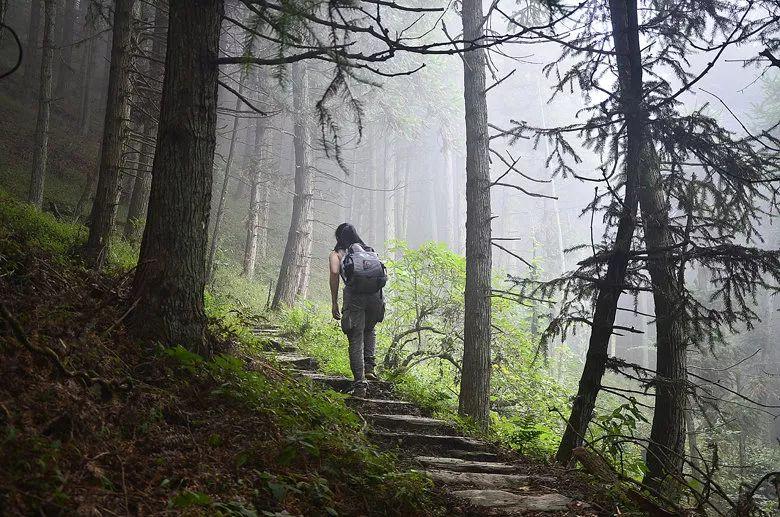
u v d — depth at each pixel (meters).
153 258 4.39
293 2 4.05
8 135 21.23
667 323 6.76
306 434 3.68
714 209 6.63
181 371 4.09
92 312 4.06
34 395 2.71
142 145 14.16
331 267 7.26
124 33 8.84
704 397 6.26
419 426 6.37
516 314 13.18
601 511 4.31
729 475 16.77
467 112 8.82
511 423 8.96
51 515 2.12
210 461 3.16
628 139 6.25
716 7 6.22
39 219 9.80
